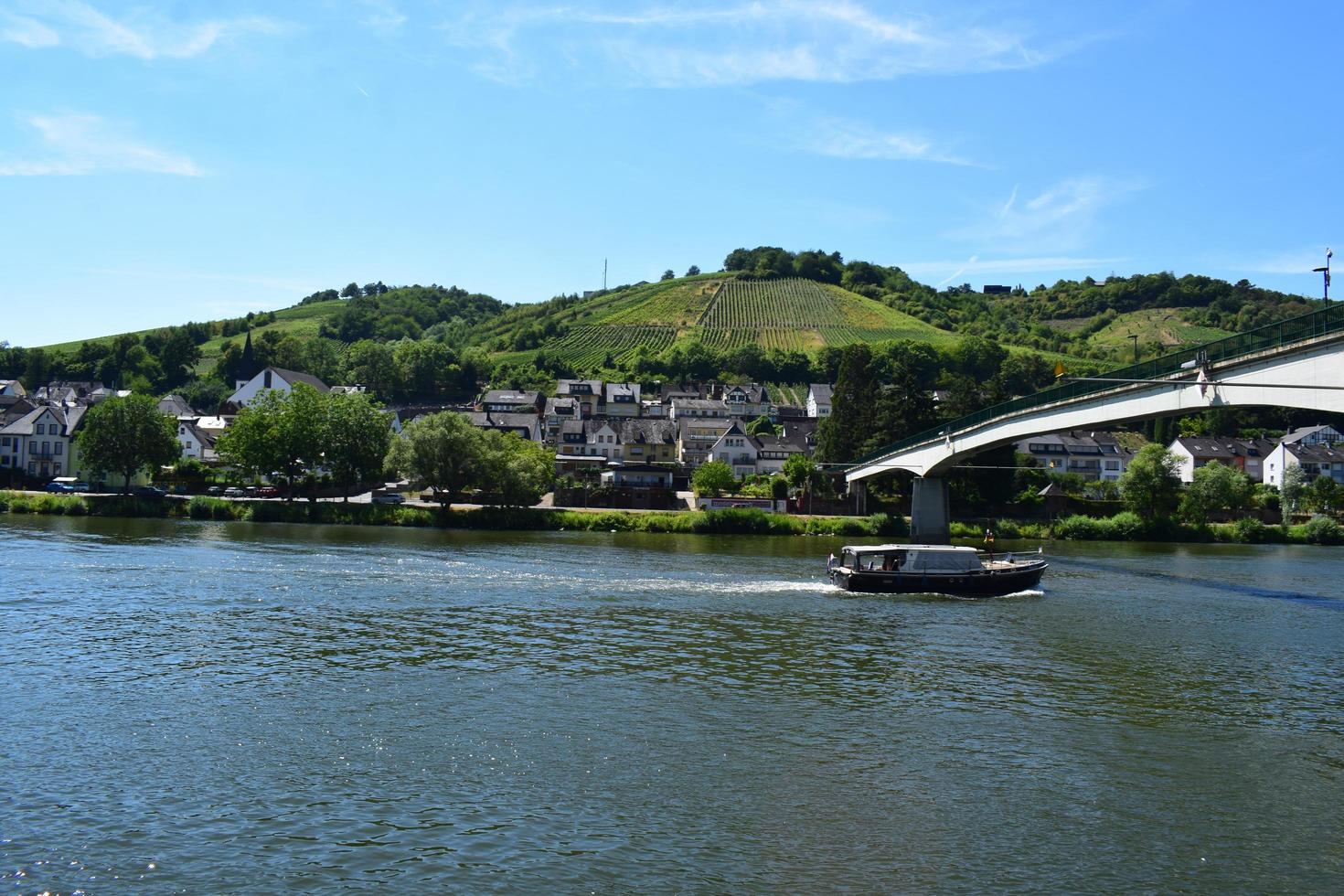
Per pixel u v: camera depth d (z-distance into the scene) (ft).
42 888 72.49
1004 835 86.38
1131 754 109.09
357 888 73.46
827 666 147.95
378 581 215.92
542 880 75.36
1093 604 213.66
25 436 457.68
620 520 369.09
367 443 391.86
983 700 130.21
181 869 75.92
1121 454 594.24
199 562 234.38
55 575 208.85
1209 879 79.25
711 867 78.59
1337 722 123.44
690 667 144.36
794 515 431.84
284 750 103.50
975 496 431.43
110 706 117.80
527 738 109.29
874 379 488.85
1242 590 239.91
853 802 92.84
